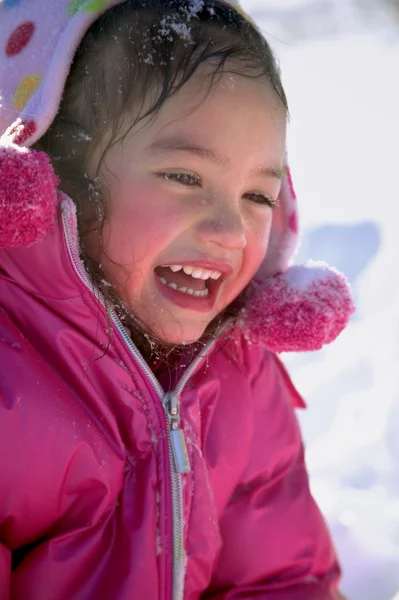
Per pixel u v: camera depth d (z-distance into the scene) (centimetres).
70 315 147
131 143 145
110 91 146
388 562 204
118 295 149
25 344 145
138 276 147
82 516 143
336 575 174
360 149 431
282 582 167
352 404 257
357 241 332
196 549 150
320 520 175
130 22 149
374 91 495
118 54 147
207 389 165
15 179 129
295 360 281
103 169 146
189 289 153
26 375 140
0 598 135
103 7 151
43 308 147
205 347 161
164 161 144
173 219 144
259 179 151
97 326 148
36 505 139
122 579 140
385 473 235
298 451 179
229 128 146
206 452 162
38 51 150
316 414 256
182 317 150
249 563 166
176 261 146
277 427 176
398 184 388
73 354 148
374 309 298
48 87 146
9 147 133
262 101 150
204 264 147
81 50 150
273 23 544
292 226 172
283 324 164
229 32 153
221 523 166
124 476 148
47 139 151
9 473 135
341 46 539
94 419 148
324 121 464
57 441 139
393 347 277
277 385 181
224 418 166
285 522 169
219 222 146
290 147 436
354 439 246
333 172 405
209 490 154
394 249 322
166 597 144
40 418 138
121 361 151
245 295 174
